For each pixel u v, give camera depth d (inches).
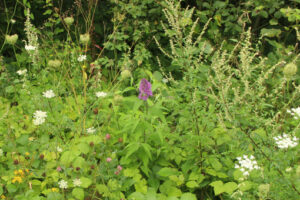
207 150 91.9
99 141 91.1
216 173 88.9
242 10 129.6
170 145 93.2
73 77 115.4
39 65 112.0
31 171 88.0
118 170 86.2
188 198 82.3
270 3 124.6
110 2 133.2
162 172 89.0
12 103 115.0
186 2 137.8
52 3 128.4
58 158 91.4
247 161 77.7
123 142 92.7
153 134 91.2
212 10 130.6
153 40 135.0
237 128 88.6
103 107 106.3
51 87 112.6
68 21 110.3
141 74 119.8
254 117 89.7
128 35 132.9
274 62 112.4
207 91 94.7
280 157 78.8
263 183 79.5
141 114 91.4
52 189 82.7
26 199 81.4
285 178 76.6
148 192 84.5
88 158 89.6
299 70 109.3
